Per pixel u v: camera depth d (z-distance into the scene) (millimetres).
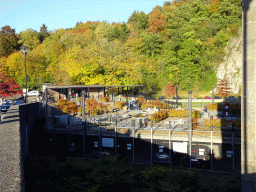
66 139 22812
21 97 65062
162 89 76250
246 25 7211
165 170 11477
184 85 76750
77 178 8945
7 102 40281
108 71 54875
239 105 31891
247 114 7289
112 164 11695
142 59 79375
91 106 31562
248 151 7297
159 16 87062
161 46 82438
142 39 83312
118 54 56031
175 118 28875
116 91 57656
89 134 21734
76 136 22641
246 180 7336
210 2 97250
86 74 53125
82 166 10273
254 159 7219
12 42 99938
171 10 99562
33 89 78938
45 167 10273
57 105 30891
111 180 9430
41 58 81688
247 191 7316
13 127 9102
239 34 82438
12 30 102625
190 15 88625
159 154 19203
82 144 22266
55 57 75000
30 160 11859
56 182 8492
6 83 54531
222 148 18453
